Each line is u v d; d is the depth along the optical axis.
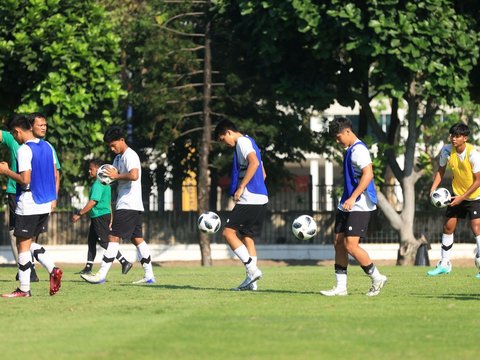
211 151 96.56
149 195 100.38
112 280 44.44
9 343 21.45
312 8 76.06
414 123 84.44
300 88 81.81
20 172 33.00
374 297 32.28
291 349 20.34
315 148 100.12
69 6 77.19
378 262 91.94
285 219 96.94
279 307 28.62
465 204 43.59
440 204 43.16
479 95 85.88
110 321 25.20
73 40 75.12
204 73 89.69
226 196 116.62
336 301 30.69
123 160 39.62
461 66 77.44
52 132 75.50
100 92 76.44
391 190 104.75
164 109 93.25
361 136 99.69
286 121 97.62
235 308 28.34
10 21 75.25
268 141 95.75
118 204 40.06
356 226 32.16
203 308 28.39
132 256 93.50
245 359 19.02
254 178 35.72
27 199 33.34
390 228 95.50
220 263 92.81
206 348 20.44
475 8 81.44
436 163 101.62
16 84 76.44
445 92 77.94
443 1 77.31
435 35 75.44
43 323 24.98
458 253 93.50
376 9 74.62
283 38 79.25
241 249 35.88
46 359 19.12
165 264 91.44
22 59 73.75
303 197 96.94
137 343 21.17
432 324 24.61
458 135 42.38
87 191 96.44
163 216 96.44
